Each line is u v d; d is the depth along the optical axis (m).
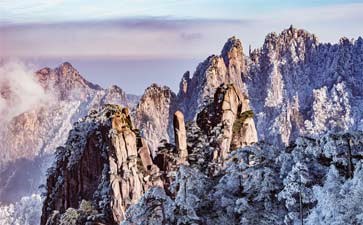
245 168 90.31
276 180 86.94
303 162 85.38
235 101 159.25
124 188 143.50
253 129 156.25
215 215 87.06
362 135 85.88
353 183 72.44
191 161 147.88
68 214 148.00
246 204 85.44
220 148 147.12
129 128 154.62
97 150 163.38
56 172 179.00
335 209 71.75
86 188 163.50
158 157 153.38
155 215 83.50
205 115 160.62
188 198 87.12
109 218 143.62
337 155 83.81
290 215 80.38
